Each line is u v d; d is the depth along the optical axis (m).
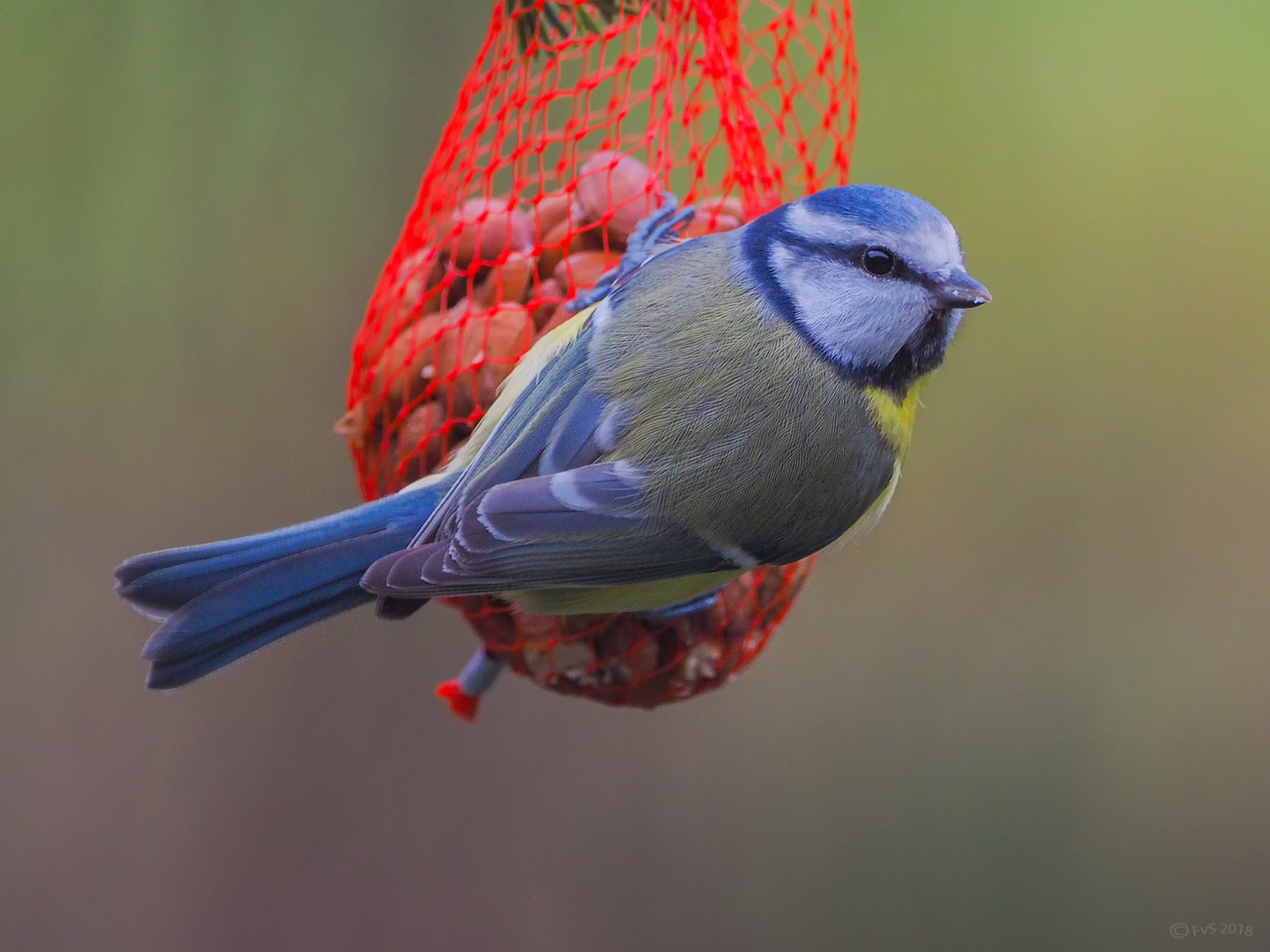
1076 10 10.62
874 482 6.07
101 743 10.05
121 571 5.97
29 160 9.41
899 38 10.47
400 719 10.16
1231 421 11.00
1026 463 11.11
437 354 6.38
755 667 11.09
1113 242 10.83
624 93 7.06
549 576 5.68
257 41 9.36
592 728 10.55
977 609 11.12
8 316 9.55
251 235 9.45
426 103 9.39
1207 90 10.74
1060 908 10.68
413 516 5.96
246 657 5.87
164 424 9.74
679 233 6.61
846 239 5.81
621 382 5.82
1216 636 10.97
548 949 10.07
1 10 9.30
